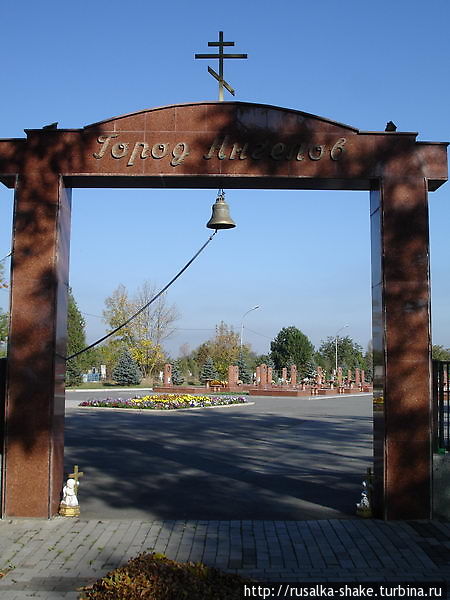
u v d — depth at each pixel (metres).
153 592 4.99
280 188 8.74
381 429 7.91
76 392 46.91
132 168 8.24
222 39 8.52
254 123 8.24
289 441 16.70
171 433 18.64
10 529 7.43
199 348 73.12
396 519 7.73
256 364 76.62
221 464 12.70
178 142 8.23
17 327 8.07
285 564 6.20
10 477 7.89
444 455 7.89
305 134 8.21
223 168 8.21
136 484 10.45
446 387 8.43
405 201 8.08
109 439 17.02
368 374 94.19
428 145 8.18
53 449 8.02
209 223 9.05
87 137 8.30
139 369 61.25
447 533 7.21
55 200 8.25
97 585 5.34
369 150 8.17
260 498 9.29
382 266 7.99
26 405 7.96
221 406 31.33
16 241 8.19
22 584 5.71
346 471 11.83
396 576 5.91
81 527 7.54
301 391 43.66
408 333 7.90
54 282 8.12
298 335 78.31
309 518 8.01
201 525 7.65
